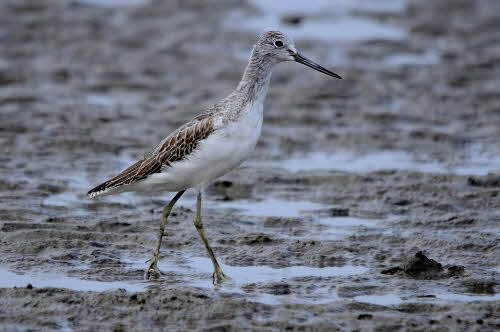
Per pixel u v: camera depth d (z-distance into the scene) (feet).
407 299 35.37
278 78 76.33
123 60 80.64
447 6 100.07
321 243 41.96
